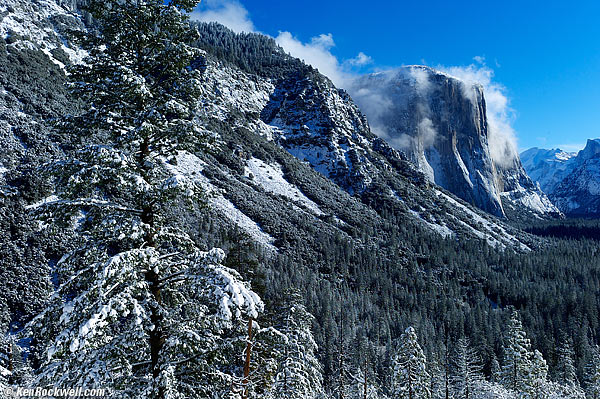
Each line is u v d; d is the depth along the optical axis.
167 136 11.17
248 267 21.06
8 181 65.50
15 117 86.56
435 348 81.56
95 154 9.43
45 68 127.50
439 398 48.09
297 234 145.12
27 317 51.06
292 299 27.41
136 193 9.84
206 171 159.75
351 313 99.00
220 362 10.88
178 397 8.98
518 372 48.88
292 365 23.80
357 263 144.50
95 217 10.46
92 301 8.60
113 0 11.13
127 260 8.77
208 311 10.77
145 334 9.50
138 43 11.42
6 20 149.50
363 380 45.59
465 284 150.00
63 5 194.00
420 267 158.25
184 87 11.42
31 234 59.38
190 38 11.78
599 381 59.78
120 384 9.00
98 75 11.03
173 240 11.52
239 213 142.25
